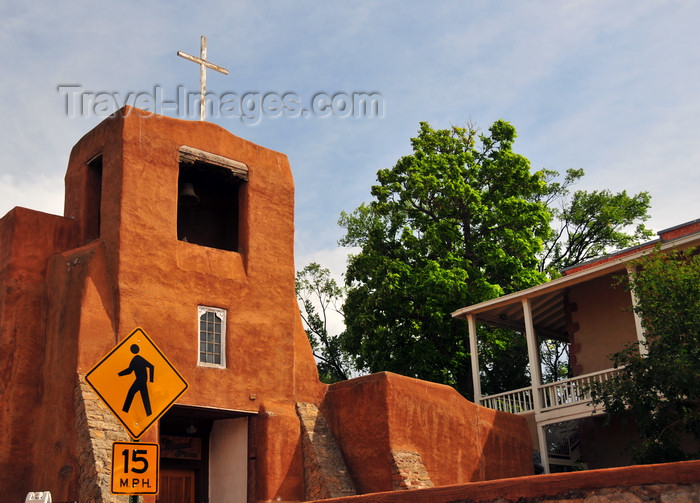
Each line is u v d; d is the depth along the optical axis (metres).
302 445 17.89
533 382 21.73
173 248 17.36
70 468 14.62
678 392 15.80
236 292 18.22
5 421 15.77
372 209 33.03
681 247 19.03
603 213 38.59
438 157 32.25
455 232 30.92
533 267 32.00
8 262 16.88
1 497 15.23
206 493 18.30
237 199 21.05
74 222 18.11
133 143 17.25
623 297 22.19
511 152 32.81
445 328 29.66
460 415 19.28
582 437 22.16
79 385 15.05
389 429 17.28
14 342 16.33
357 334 30.52
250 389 17.72
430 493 10.13
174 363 16.56
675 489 8.27
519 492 9.33
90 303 15.77
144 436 15.31
